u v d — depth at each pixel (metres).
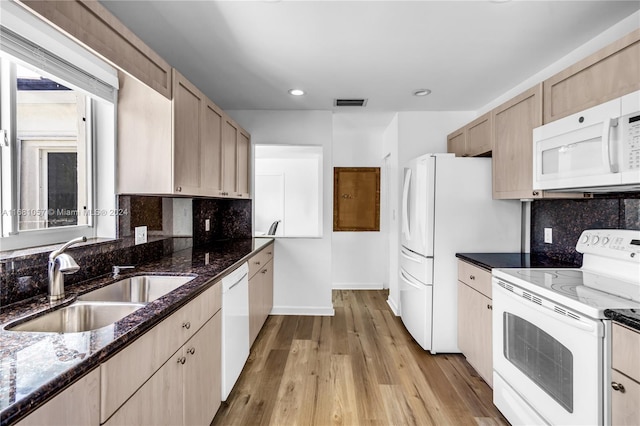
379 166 4.60
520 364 1.63
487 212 2.58
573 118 1.57
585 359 1.21
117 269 1.69
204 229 3.06
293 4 1.62
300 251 3.53
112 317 1.24
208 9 1.66
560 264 2.09
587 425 1.20
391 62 2.29
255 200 3.61
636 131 1.27
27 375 0.68
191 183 1.97
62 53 1.37
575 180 1.57
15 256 1.19
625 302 1.24
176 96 1.77
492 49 2.09
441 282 2.57
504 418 1.81
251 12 1.69
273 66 2.36
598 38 1.92
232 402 1.94
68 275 1.44
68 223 1.63
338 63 2.31
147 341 1.04
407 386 2.13
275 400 1.96
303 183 3.66
